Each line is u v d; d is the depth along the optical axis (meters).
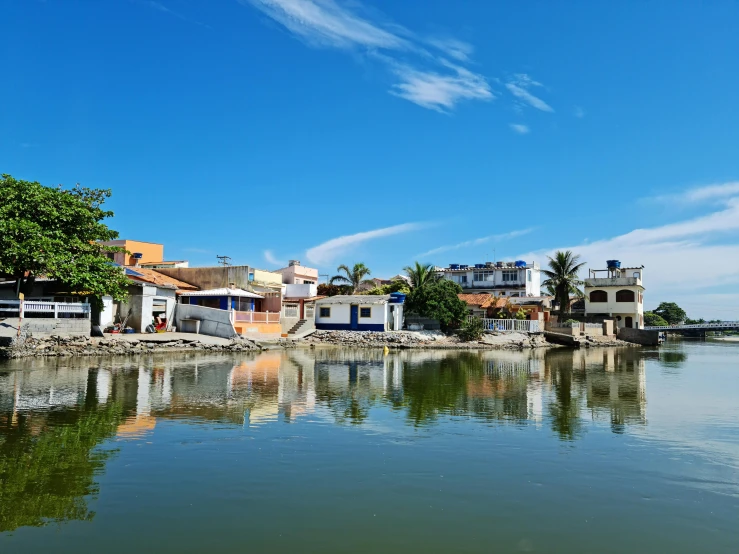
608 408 17.72
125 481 9.51
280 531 7.63
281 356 37.09
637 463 11.12
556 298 76.12
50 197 30.61
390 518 8.16
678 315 122.88
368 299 55.59
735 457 11.64
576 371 31.08
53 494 8.85
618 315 77.38
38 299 36.31
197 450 11.48
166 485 9.34
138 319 39.66
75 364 26.50
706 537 7.68
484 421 15.12
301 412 15.85
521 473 10.37
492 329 58.59
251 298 50.38
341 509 8.45
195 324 42.38
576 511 8.55
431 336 54.16
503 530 7.82
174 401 17.02
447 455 11.50
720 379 27.11
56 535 7.39
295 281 67.94
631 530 7.88
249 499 8.79
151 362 28.95
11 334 28.75
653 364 37.12
